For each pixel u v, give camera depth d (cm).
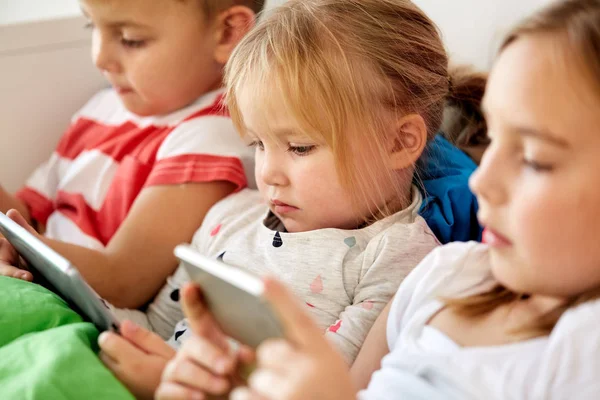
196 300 55
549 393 50
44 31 128
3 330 69
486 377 53
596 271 49
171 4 104
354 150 82
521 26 49
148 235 102
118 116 124
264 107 81
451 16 117
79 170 118
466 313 60
